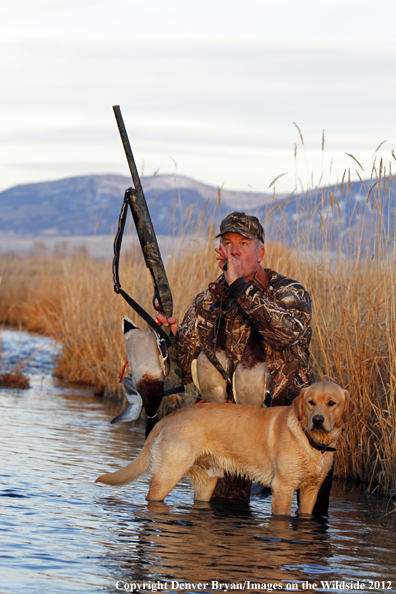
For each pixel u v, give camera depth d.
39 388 9.41
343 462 5.54
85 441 5.81
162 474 4.16
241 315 4.43
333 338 5.68
